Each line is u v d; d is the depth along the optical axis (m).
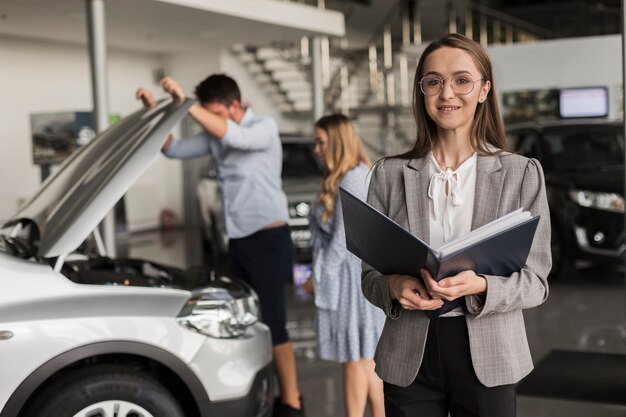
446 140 2.38
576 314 7.30
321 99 10.98
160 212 15.20
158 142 3.43
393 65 17.95
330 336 4.09
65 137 8.87
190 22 9.21
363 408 4.07
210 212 10.33
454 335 2.27
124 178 3.34
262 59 16.55
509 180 2.29
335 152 4.06
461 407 2.30
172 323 3.39
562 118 13.33
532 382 5.32
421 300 2.18
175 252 11.94
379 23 19.67
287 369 4.82
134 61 14.15
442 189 2.33
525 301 2.19
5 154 11.57
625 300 7.78
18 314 3.14
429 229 2.33
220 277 3.97
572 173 8.91
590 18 21.12
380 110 17.47
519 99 13.56
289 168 10.42
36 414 3.19
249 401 3.54
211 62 14.95
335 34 10.48
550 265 2.28
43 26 9.84
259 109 16.58
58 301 3.22
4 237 3.71
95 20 7.20
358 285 4.03
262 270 4.82
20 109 11.77
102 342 3.24
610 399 4.92
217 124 4.51
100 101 7.24
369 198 2.46
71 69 12.55
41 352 3.14
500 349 2.24
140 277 3.76
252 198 4.79
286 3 9.47
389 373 2.34
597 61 13.20
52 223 3.43
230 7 8.60
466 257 2.09
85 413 3.22
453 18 18.70
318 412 4.80
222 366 3.47
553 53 13.35
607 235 8.38
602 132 9.42
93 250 4.83
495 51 13.67
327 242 4.09
